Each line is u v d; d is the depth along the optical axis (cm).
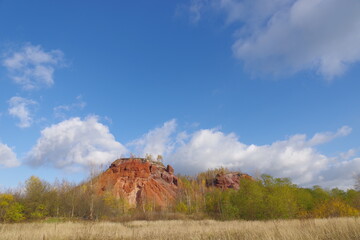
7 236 1502
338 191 5978
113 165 12412
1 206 4275
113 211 6625
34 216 4841
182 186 12750
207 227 2212
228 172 15762
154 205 8781
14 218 4281
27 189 5262
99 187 9600
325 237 1161
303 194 5069
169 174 13462
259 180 4519
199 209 7256
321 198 5428
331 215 3575
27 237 1491
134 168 12031
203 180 14225
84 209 5828
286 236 1154
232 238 1408
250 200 4191
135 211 7475
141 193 10562
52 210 5484
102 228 2114
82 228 1941
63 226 2327
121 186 10838
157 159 14675
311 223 1662
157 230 1966
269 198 4012
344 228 1284
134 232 1867
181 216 5288
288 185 4297
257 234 1404
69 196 6056
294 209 4006
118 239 1592
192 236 1548
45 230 1805
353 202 4409
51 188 5925
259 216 3991
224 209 4425
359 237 1070
